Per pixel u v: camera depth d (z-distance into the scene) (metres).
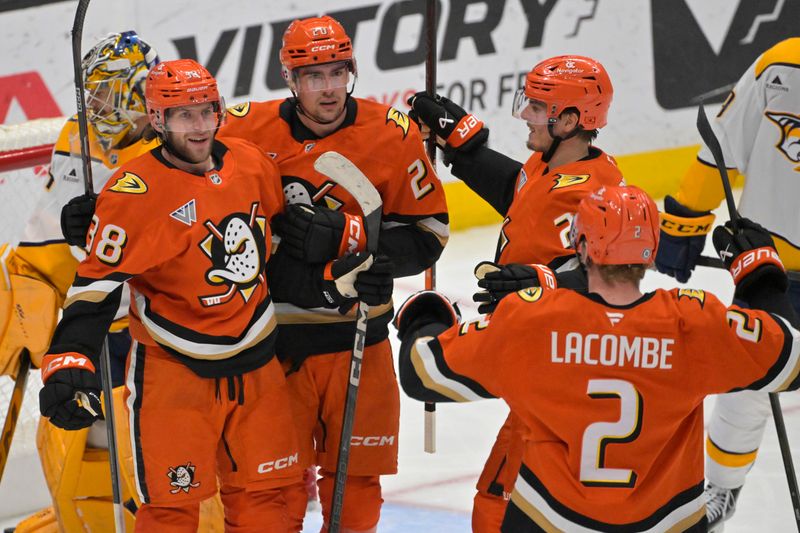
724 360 9.42
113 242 10.64
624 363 9.35
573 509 9.64
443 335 9.77
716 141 11.50
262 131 12.16
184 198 10.80
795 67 13.88
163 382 11.19
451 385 9.69
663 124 28.86
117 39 12.72
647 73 28.36
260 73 25.09
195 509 11.66
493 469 12.27
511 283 10.77
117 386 13.77
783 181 14.33
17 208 16.53
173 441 11.19
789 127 14.06
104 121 12.80
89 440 13.77
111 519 13.70
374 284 11.27
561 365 9.39
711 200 14.95
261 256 11.34
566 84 11.67
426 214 12.52
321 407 12.56
